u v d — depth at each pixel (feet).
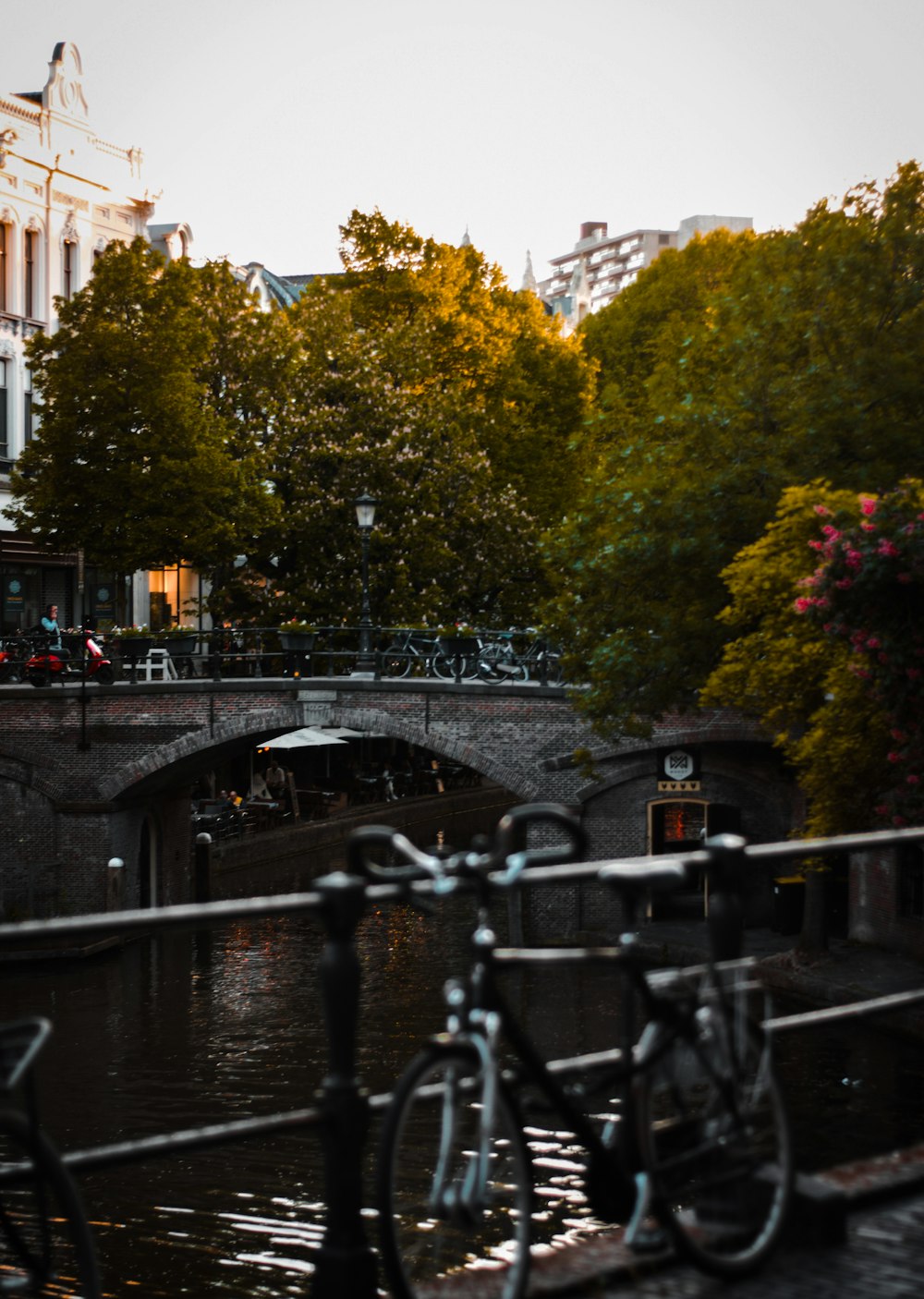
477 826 190.49
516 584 143.13
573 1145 63.93
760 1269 15.39
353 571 132.16
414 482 136.98
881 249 83.15
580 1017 89.45
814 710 80.48
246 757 174.29
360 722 119.65
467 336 150.00
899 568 60.75
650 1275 15.28
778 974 87.04
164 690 121.80
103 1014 96.37
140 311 126.93
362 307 150.51
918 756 65.87
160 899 131.13
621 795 113.70
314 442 134.62
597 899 112.88
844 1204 16.11
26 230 156.25
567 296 529.04
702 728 110.63
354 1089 14.76
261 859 147.23
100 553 126.11
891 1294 14.75
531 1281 14.80
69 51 160.35
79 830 122.01
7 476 151.84
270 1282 54.39
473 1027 14.14
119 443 124.67
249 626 134.62
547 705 115.14
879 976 84.64
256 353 134.82
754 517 83.76
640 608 90.02
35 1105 13.66
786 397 84.94
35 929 12.71
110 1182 65.31
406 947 113.39
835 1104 65.82
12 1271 16.52
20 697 122.01
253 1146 70.28
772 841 111.04
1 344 151.94
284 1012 95.86
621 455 91.86
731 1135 15.55
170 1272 55.16
